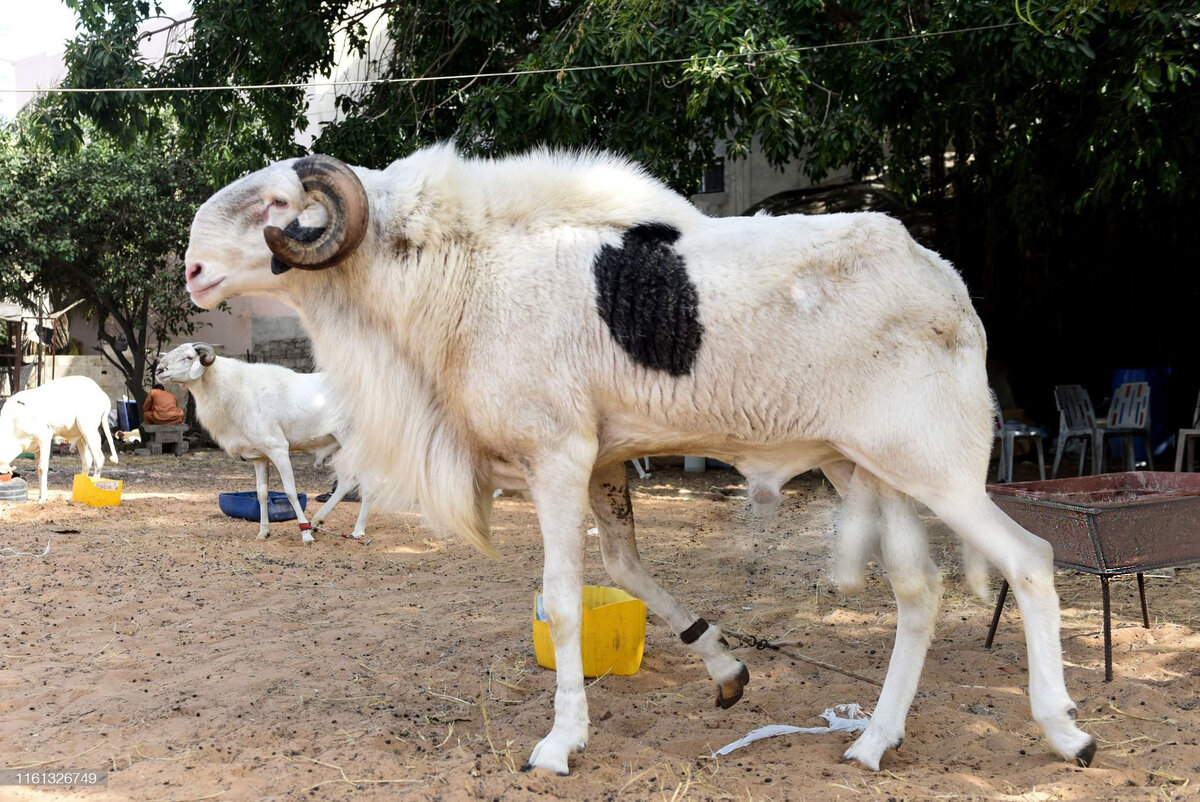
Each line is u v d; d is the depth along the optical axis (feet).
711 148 35.53
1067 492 16.52
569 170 11.98
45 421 35.17
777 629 17.39
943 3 29.07
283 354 71.26
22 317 63.36
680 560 23.80
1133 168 32.17
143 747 11.84
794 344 10.67
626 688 14.35
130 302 66.90
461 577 22.36
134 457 54.60
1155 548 13.85
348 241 11.28
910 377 10.55
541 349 11.14
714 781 10.55
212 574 22.52
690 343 10.81
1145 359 46.88
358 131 36.58
